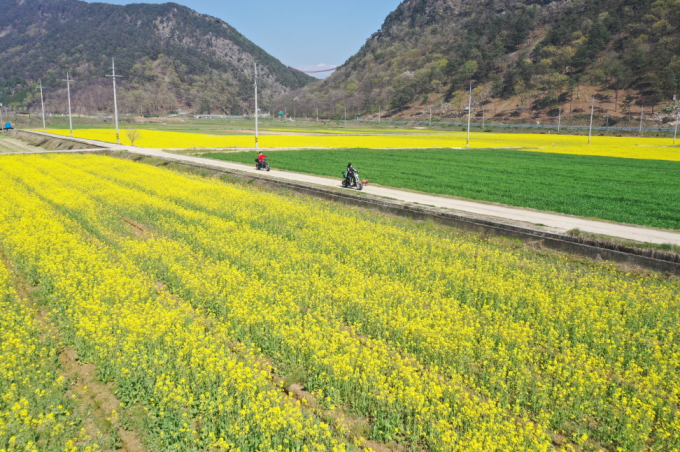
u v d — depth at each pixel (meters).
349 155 52.09
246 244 16.75
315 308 12.07
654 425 7.90
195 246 17.02
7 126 116.19
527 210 23.25
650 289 13.76
